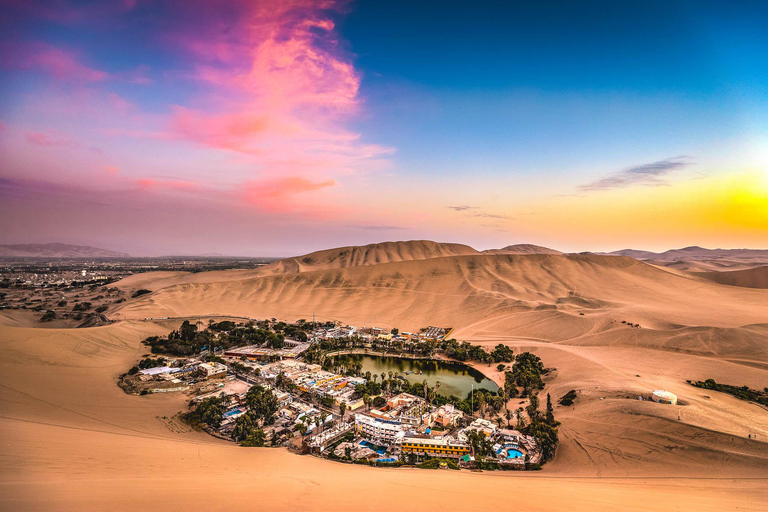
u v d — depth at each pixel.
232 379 177.75
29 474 39.50
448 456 108.88
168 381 165.50
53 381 137.12
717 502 58.62
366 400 153.12
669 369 165.62
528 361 189.25
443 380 190.12
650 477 79.62
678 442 95.00
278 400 147.88
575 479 78.06
